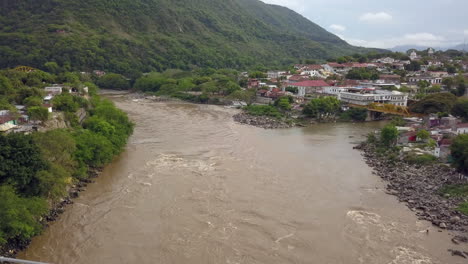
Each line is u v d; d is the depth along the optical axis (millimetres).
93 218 44438
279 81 165250
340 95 129625
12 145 41281
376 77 165000
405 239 40500
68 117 73562
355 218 45594
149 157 69125
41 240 39000
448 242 39781
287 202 50125
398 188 55156
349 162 68875
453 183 53812
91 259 36219
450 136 73125
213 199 50531
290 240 40312
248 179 58625
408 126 91250
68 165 52719
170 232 41562
